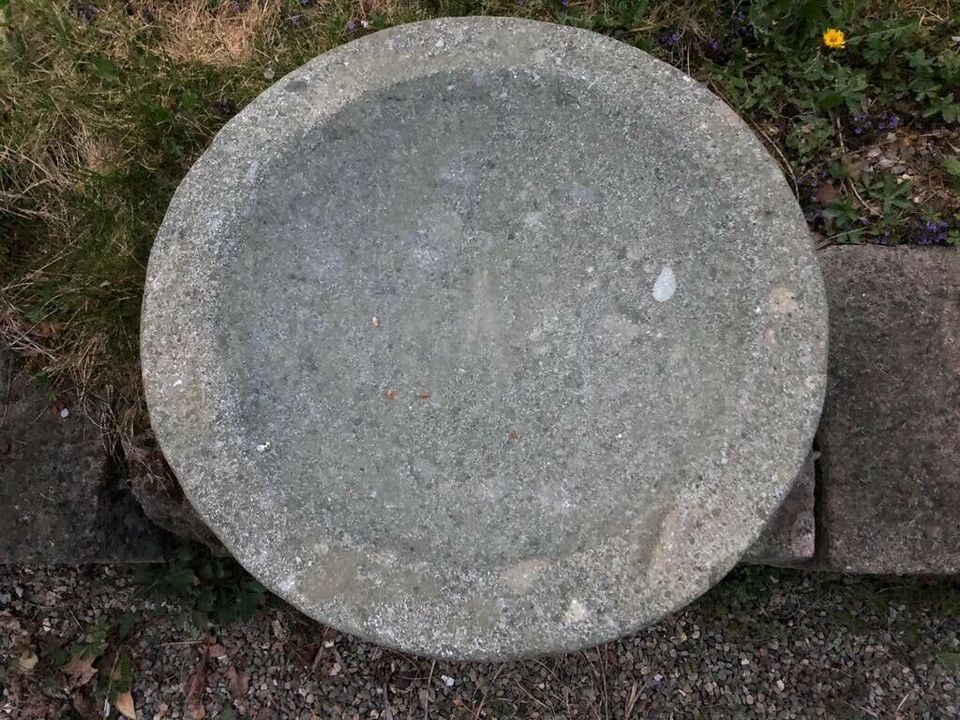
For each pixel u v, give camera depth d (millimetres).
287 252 1342
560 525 1247
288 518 1180
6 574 1997
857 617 1870
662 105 1274
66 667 1937
